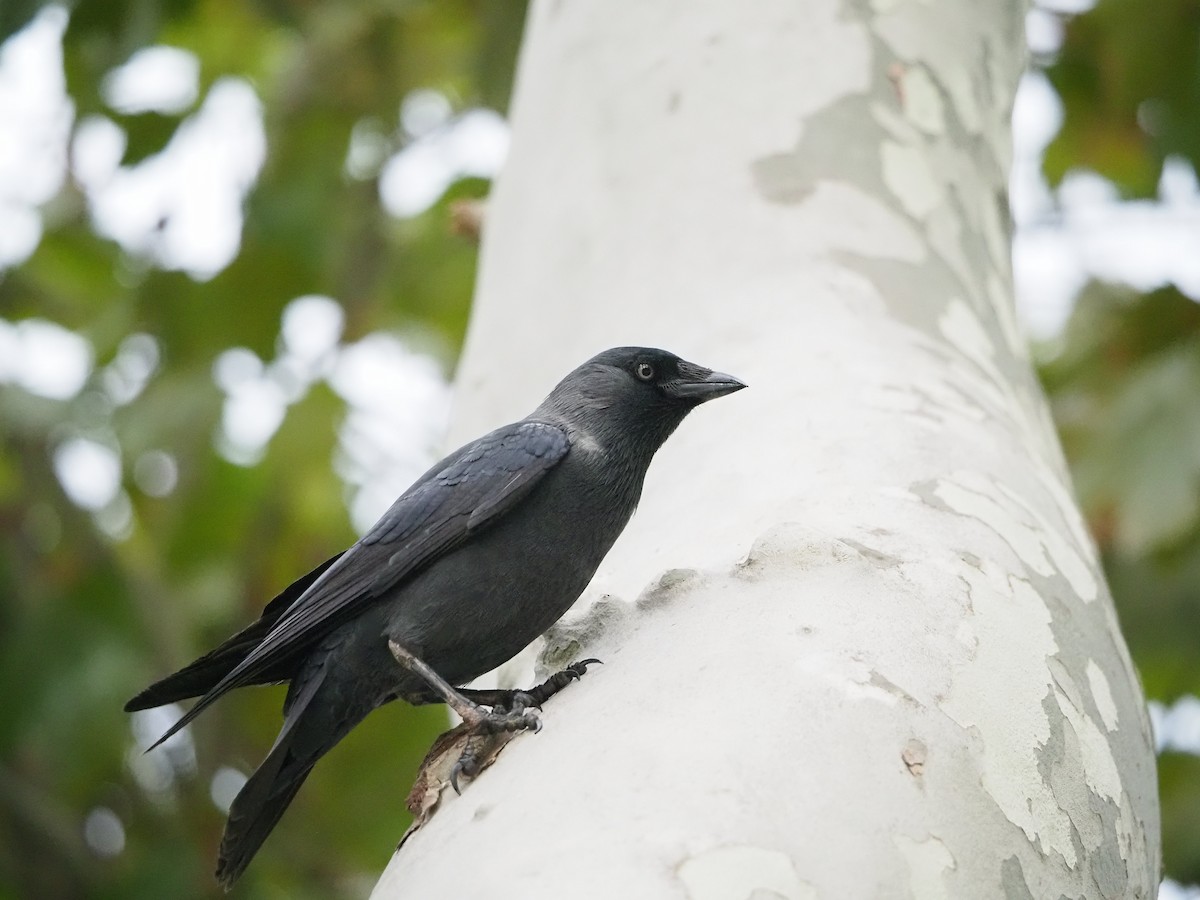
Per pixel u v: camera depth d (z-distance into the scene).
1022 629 6.53
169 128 19.03
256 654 8.09
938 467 7.42
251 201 19.38
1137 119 17.95
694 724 5.67
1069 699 6.45
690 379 8.55
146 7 17.02
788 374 8.40
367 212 20.50
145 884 16.44
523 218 11.23
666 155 10.45
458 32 19.94
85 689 16.94
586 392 8.65
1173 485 13.69
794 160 10.07
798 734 5.58
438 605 8.12
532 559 8.20
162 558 18.69
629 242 10.15
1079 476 14.25
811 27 10.88
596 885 4.98
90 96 18.84
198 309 18.73
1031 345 17.36
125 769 17.64
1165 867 15.07
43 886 16.56
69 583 17.61
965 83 11.20
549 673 7.06
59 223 20.17
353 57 19.78
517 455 8.29
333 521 18.67
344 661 8.28
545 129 11.51
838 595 6.34
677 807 5.26
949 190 10.41
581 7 11.88
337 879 16.45
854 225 9.66
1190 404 13.93
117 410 18.67
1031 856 5.68
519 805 5.63
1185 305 14.88
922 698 5.86
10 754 16.88
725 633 6.25
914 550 6.68
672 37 11.08
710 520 7.52
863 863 5.18
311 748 8.48
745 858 5.08
